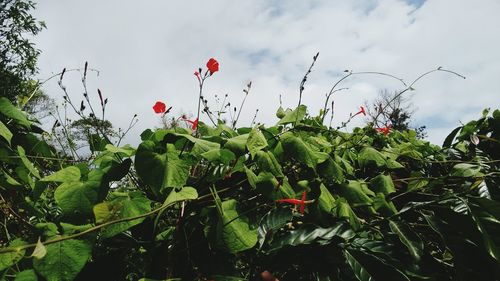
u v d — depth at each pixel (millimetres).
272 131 1531
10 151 1496
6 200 1479
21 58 12555
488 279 1153
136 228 1194
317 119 2264
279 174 1268
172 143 1309
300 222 1444
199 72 1579
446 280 1267
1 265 861
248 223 1129
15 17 12289
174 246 1152
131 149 1291
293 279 1187
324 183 1545
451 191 1648
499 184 1516
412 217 1603
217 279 1037
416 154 2068
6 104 1425
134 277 1270
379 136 2250
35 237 1012
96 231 970
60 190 1089
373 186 1643
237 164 1304
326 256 1184
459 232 1245
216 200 1093
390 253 1250
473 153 1977
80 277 1061
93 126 1695
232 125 1949
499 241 1153
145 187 1351
